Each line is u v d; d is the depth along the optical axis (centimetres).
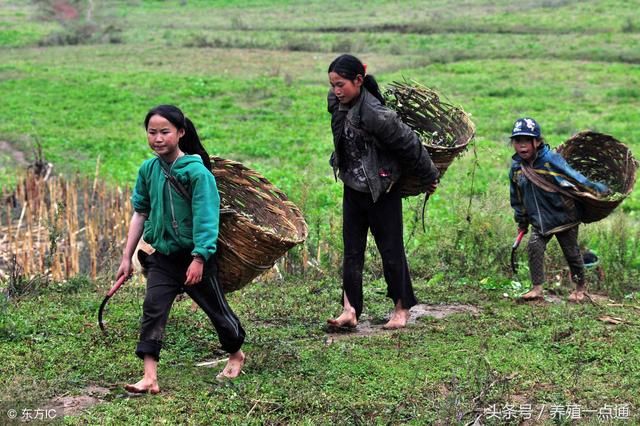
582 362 1177
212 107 4553
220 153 3528
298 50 6594
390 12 8738
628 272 1711
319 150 3566
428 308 1472
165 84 5134
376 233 1312
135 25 8350
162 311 1044
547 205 1469
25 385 1049
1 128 3994
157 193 1039
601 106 4381
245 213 1224
